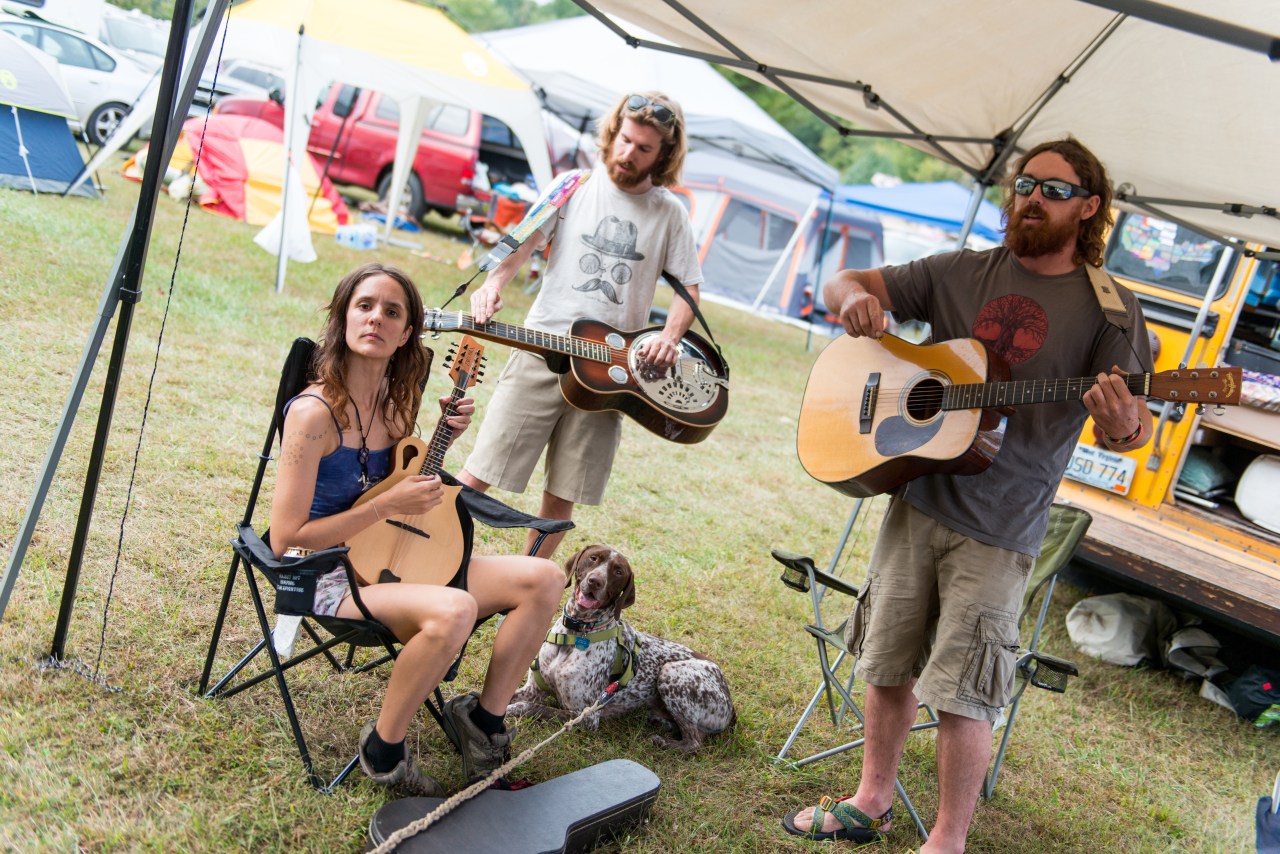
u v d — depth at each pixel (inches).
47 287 243.9
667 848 112.0
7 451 157.0
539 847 98.7
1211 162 157.4
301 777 105.3
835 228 625.3
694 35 151.2
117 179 429.4
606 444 147.7
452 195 557.6
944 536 114.1
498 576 110.0
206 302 280.2
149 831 92.6
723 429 321.7
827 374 129.5
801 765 135.5
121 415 186.4
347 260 404.8
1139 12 79.7
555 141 639.1
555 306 145.4
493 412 147.6
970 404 113.3
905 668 118.0
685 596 180.9
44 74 347.9
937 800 137.5
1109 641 209.0
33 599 122.2
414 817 99.4
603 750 127.0
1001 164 181.8
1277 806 125.2
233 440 190.7
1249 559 211.0
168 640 122.6
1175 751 174.1
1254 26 103.0
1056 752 162.7
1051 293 113.8
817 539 240.4
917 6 135.3
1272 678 191.3
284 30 342.6
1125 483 227.8
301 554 106.0
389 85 369.7
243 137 440.1
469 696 113.3
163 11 753.6
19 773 95.3
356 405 103.0
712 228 631.8
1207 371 99.7
